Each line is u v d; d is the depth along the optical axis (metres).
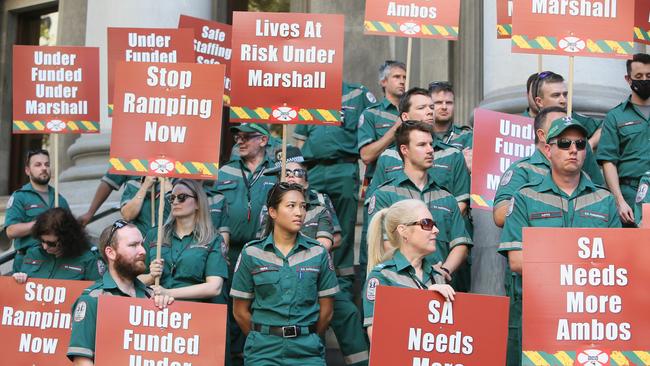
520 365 13.94
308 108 15.73
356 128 18.92
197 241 15.16
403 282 12.35
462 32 24.12
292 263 14.23
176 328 12.99
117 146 14.45
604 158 16.34
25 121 18.36
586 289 11.60
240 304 14.39
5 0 34.91
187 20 19.14
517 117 15.67
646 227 12.15
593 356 11.52
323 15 15.81
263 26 15.85
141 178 17.81
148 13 23.80
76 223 16.47
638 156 16.25
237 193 17.33
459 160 16.17
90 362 12.94
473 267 17.05
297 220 14.22
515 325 14.05
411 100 16.02
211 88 14.49
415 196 15.03
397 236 12.58
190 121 14.47
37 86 18.38
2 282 15.31
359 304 18.30
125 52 17.83
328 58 15.77
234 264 17.11
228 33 19.48
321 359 14.09
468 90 23.83
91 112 18.31
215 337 13.02
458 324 11.63
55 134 18.59
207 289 14.87
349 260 18.45
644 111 16.36
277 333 13.97
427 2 17.05
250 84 15.80
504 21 17.80
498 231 16.91
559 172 13.25
